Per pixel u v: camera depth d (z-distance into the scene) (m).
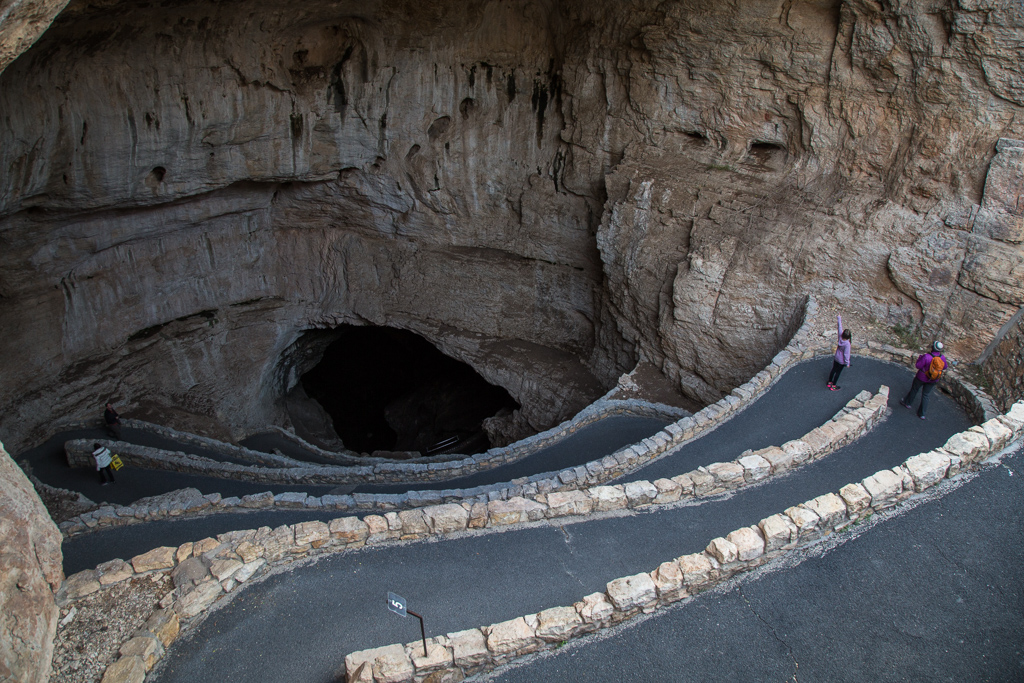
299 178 23.95
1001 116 14.02
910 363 15.15
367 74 22.12
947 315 15.02
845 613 8.91
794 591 9.20
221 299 27.12
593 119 21.45
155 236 23.98
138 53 17.53
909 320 15.65
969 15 13.66
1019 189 13.88
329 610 9.50
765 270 17.19
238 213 25.75
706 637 8.70
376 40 21.31
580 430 17.84
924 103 15.09
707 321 18.02
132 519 12.92
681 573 9.09
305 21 19.47
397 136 23.97
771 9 16.53
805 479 11.69
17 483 8.88
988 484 10.59
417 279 27.78
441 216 26.17
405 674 8.12
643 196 19.45
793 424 13.91
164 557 9.82
